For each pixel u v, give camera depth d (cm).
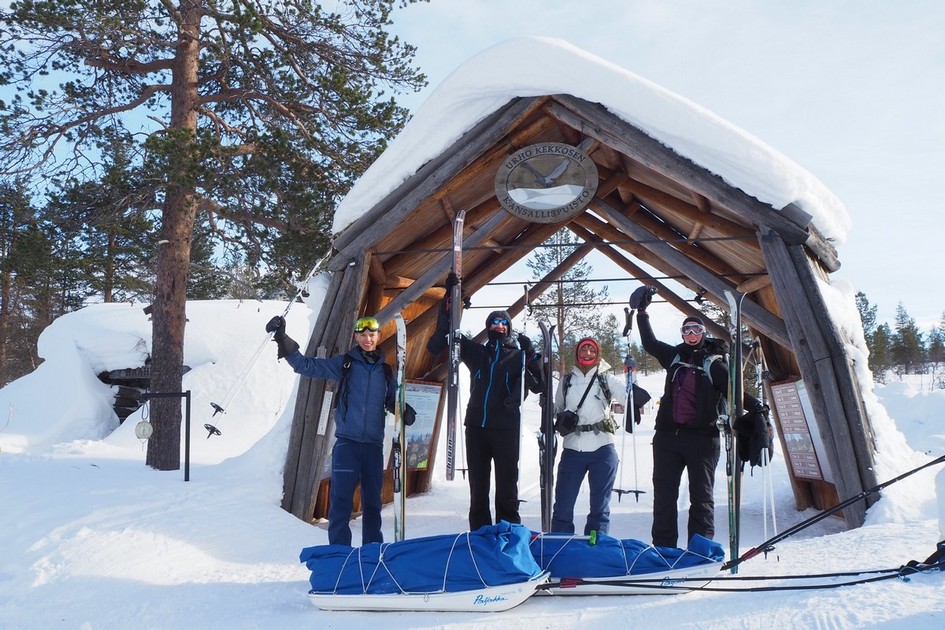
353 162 1291
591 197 668
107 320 1902
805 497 785
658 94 613
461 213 552
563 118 655
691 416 491
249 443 1445
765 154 593
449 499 911
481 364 525
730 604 338
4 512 555
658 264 838
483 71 642
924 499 559
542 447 549
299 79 1320
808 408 690
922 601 298
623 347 4009
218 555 514
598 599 384
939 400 1780
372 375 503
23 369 3644
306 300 730
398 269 776
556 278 880
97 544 493
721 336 827
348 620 362
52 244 1291
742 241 680
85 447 1362
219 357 1730
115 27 1130
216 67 1330
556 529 520
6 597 420
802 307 598
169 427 1135
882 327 7062
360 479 499
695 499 489
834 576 371
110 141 1277
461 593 364
